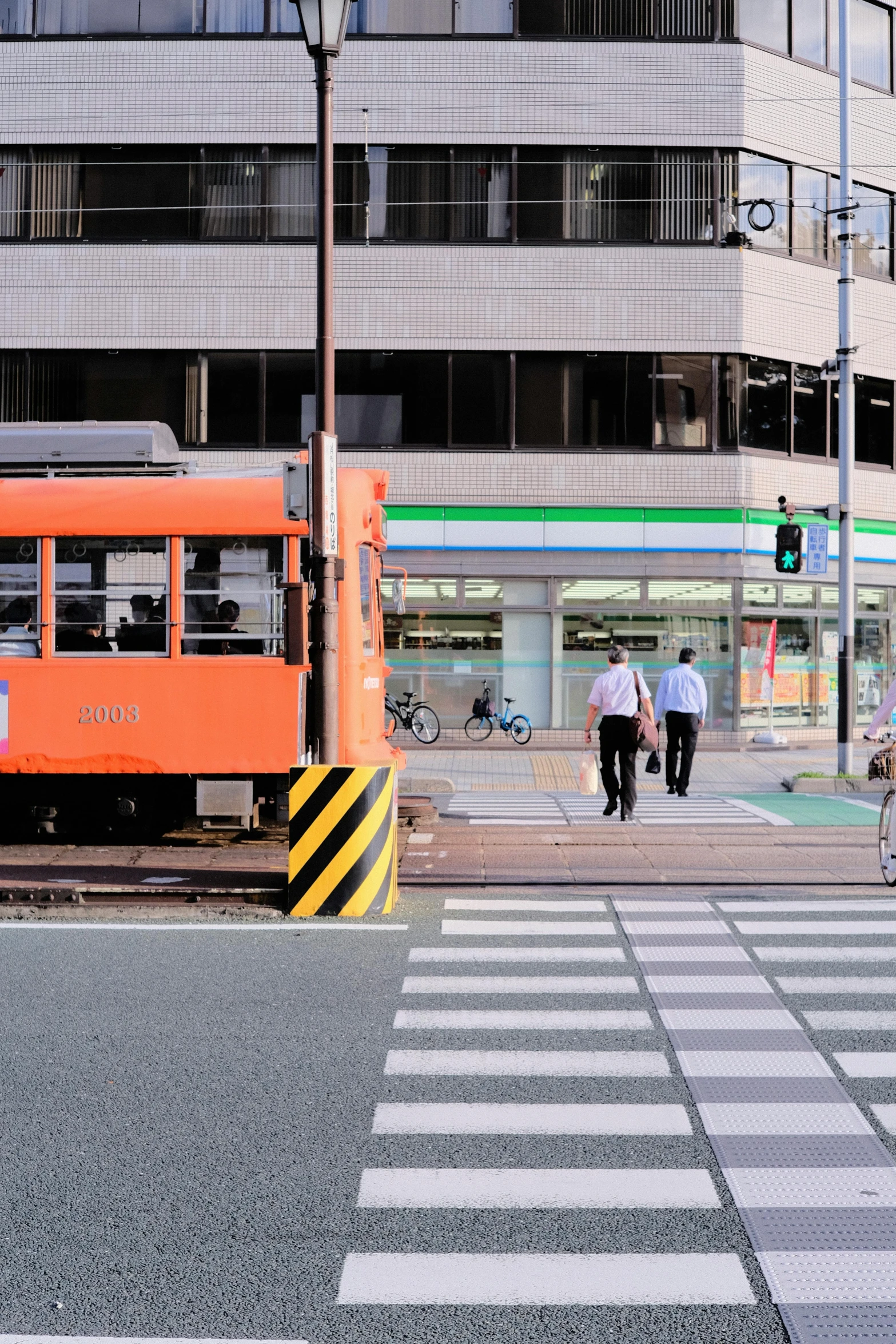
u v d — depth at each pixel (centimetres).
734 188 2414
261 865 1138
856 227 2588
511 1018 675
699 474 2408
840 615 1911
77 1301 379
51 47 2414
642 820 1455
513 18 2405
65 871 1098
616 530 2408
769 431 2477
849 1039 641
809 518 2511
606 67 2402
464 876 1105
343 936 864
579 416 2416
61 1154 492
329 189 1171
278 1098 555
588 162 2406
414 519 2403
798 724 2517
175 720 1198
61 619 1211
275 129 2398
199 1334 360
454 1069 595
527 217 2406
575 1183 468
